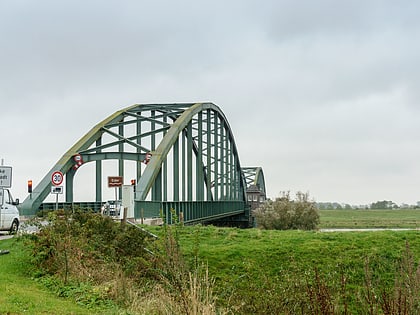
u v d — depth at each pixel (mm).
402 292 9781
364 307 10531
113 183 34281
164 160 48750
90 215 20219
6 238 26078
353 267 21812
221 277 20688
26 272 17156
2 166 21906
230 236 26406
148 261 17359
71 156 50281
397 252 23328
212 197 68688
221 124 74500
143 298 14781
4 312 11539
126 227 19609
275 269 21922
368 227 82500
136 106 60125
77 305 13812
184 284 12344
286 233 27641
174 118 60094
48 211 19766
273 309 12445
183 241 25062
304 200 68562
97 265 17469
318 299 10906
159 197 50500
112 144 52375
